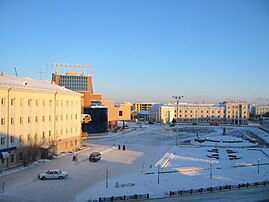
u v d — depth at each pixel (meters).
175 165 50.28
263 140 94.06
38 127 54.78
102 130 105.00
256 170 46.38
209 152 66.38
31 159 50.69
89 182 38.41
